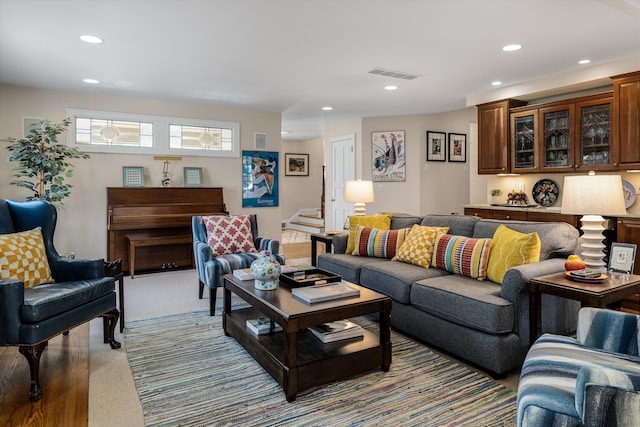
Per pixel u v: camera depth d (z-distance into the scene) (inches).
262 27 119.9
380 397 83.3
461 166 278.5
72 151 175.5
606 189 91.3
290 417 76.2
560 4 106.3
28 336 81.2
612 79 160.1
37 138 166.9
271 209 250.7
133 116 208.5
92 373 94.0
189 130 225.3
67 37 126.3
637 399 44.8
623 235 154.4
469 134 281.0
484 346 92.3
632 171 165.2
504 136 199.3
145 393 85.0
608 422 45.3
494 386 87.8
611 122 161.2
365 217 163.9
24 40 128.5
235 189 237.8
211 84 183.6
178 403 81.1
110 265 116.6
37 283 103.0
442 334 103.4
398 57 147.9
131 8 106.7
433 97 214.7
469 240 120.1
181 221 201.0
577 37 130.2
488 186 225.9
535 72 169.6
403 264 133.5
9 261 99.0
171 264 210.8
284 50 139.9
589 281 88.0
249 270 119.8
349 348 92.0
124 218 190.5
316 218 385.7
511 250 106.3
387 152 270.7
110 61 150.1
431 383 89.1
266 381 90.6
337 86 189.0
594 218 96.0
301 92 200.4
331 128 305.9
